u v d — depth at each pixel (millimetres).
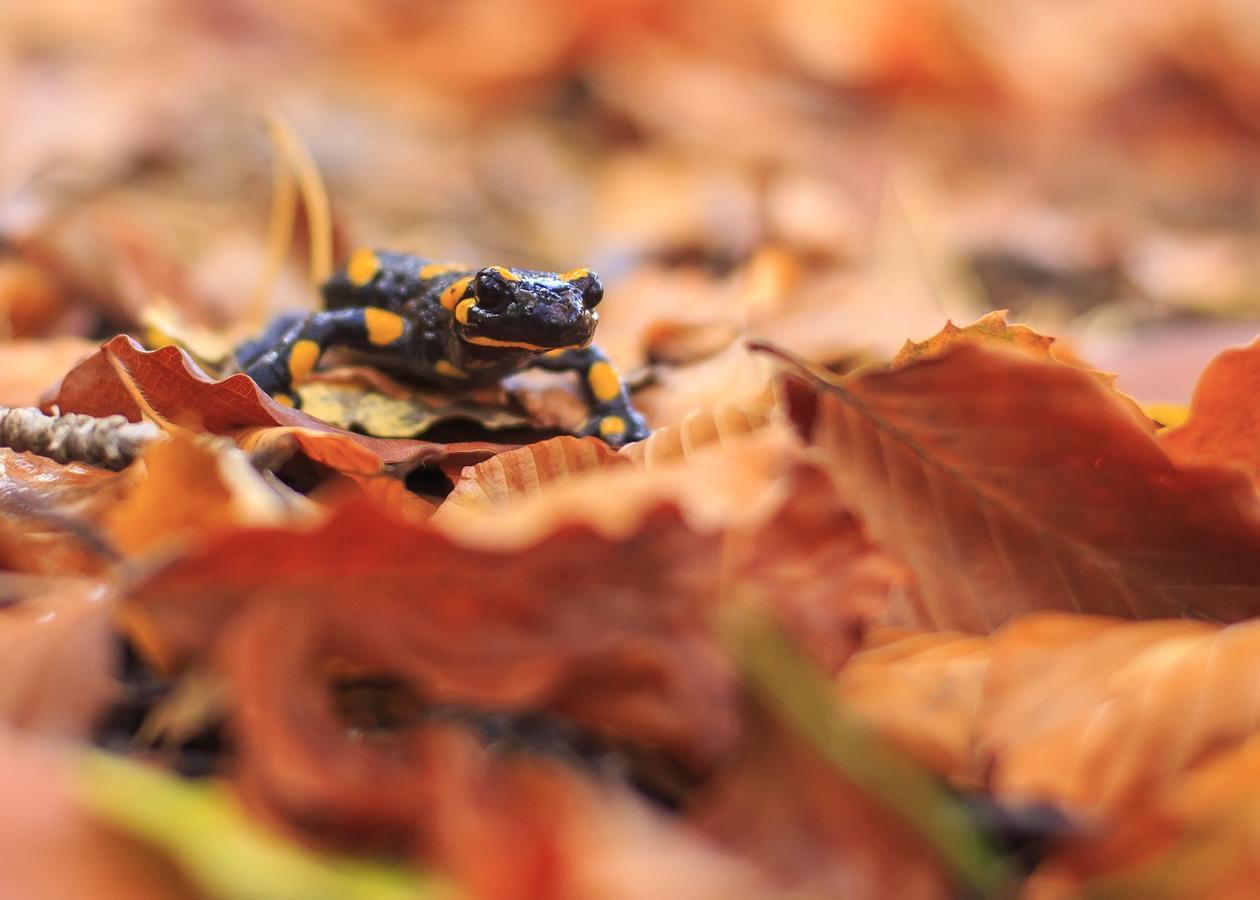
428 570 300
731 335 442
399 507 339
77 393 354
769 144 803
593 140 861
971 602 326
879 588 311
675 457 345
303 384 388
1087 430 320
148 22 968
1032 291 610
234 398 346
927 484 328
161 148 676
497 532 314
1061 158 917
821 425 331
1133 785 298
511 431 387
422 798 268
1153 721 300
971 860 262
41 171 603
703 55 971
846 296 467
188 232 551
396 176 721
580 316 385
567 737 304
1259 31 1018
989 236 653
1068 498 325
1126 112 1010
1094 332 551
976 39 998
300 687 296
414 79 958
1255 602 323
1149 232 733
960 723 304
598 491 319
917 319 461
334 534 296
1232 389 342
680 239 600
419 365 393
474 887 247
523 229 652
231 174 672
